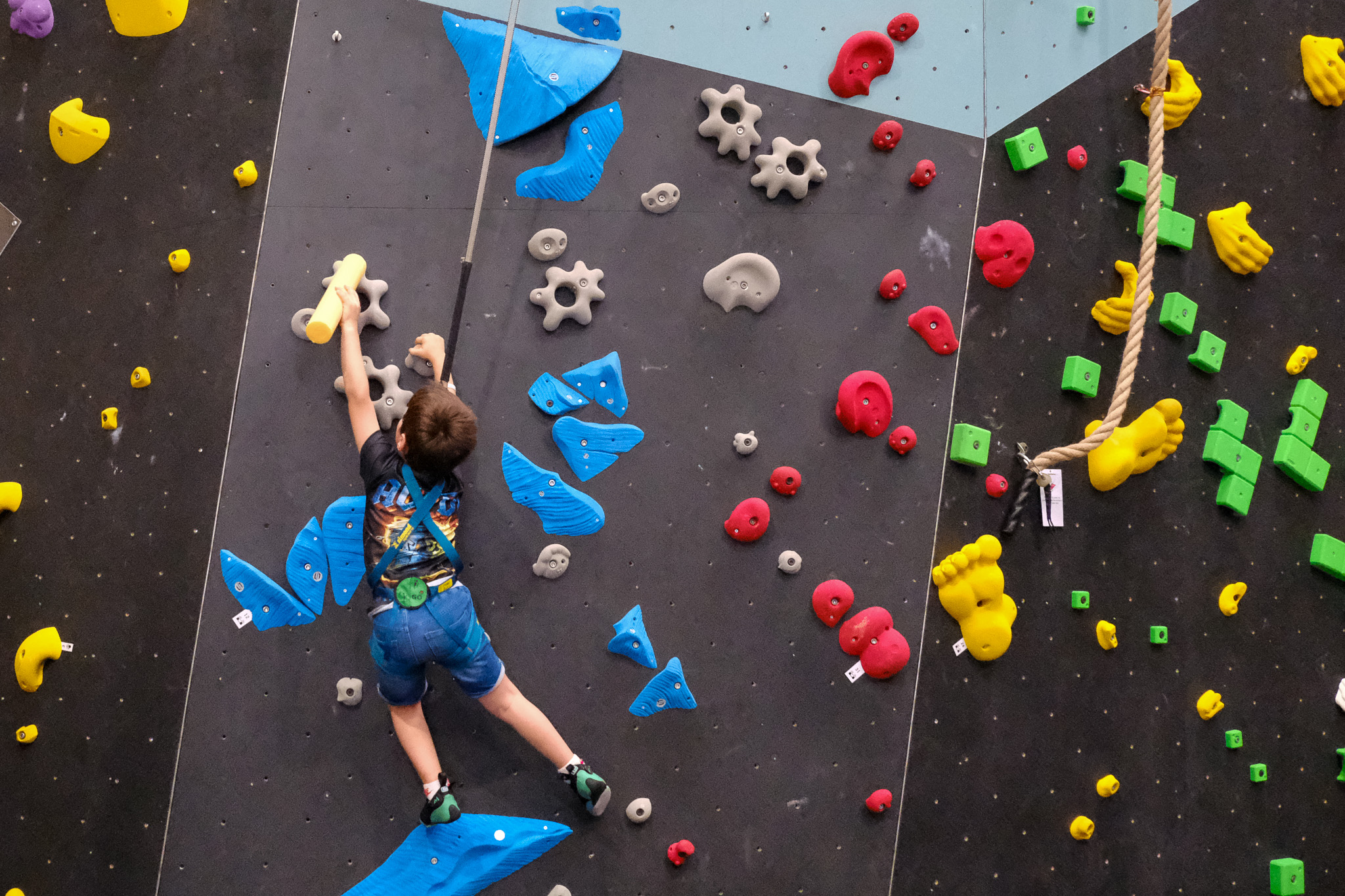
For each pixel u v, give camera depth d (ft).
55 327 10.41
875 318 11.11
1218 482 12.10
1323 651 12.48
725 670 10.71
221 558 10.12
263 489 10.21
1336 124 12.67
